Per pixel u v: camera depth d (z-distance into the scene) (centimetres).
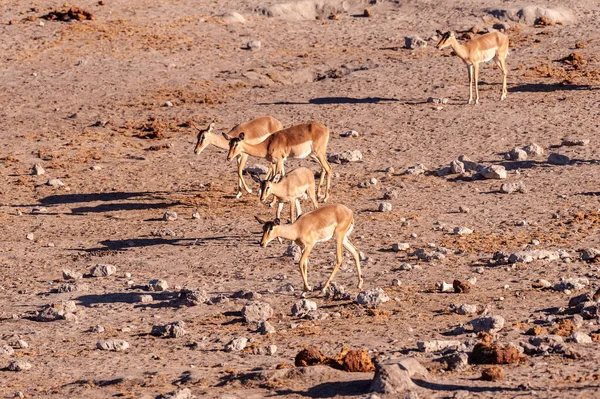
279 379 1964
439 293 2881
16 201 4419
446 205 4125
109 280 3222
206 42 7500
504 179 4494
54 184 4634
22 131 5569
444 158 4900
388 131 5428
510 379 1869
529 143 5072
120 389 1989
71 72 6731
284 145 4025
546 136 5156
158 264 3422
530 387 1784
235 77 6738
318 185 4219
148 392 1941
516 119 5491
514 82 6291
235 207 4259
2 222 4097
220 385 1966
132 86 6475
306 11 8381
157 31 7675
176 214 4094
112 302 2959
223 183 4678
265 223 2773
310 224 2830
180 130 5581
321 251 3491
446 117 5609
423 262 3284
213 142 4275
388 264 3272
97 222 4088
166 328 2552
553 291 2845
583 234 3581
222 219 4066
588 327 2383
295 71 6900
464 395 1736
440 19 8069
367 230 3772
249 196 4447
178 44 7406
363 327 2516
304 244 2852
